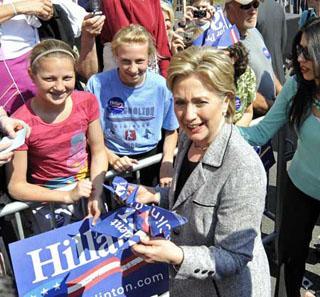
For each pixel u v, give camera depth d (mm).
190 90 1648
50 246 2170
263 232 3822
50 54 2248
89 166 2613
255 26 3809
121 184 1840
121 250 2293
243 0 3344
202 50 1671
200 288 1936
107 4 3350
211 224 1765
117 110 2896
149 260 1688
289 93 2561
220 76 1643
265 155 3215
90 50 3242
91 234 2236
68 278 2229
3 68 2775
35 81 2305
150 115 2898
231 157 1704
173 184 1963
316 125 2443
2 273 2248
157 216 1749
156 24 3477
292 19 7398
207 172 1754
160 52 3512
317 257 3543
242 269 1754
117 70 2902
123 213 1839
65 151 2439
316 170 2541
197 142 1768
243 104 3057
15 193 2297
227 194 1693
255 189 1678
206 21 3445
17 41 2797
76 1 3768
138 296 2387
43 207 2439
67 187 2428
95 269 2273
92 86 2902
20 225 2328
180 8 4609
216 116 1708
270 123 2678
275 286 3014
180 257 1660
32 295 2172
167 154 2869
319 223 3912
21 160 2309
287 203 2752
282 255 2814
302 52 2316
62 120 2385
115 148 2986
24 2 2770
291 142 3482
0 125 2168
